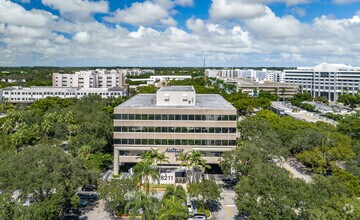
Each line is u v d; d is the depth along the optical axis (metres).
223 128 85.94
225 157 73.44
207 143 86.12
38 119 123.44
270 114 139.25
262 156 71.81
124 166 91.19
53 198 51.88
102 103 166.00
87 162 75.31
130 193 59.56
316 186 51.62
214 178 83.12
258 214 47.53
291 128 110.75
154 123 85.69
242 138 102.69
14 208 44.91
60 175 54.97
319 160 79.38
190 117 85.62
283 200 46.59
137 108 85.50
